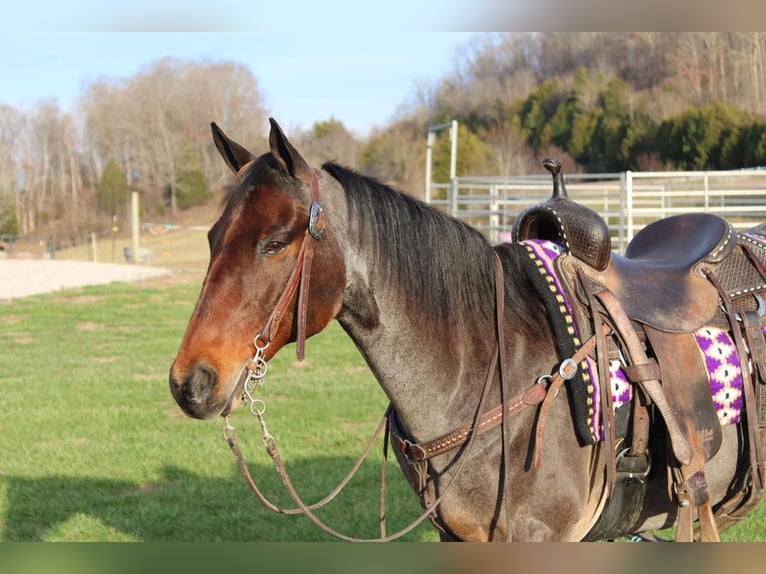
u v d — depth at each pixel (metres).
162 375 8.71
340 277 2.23
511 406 2.30
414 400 2.36
